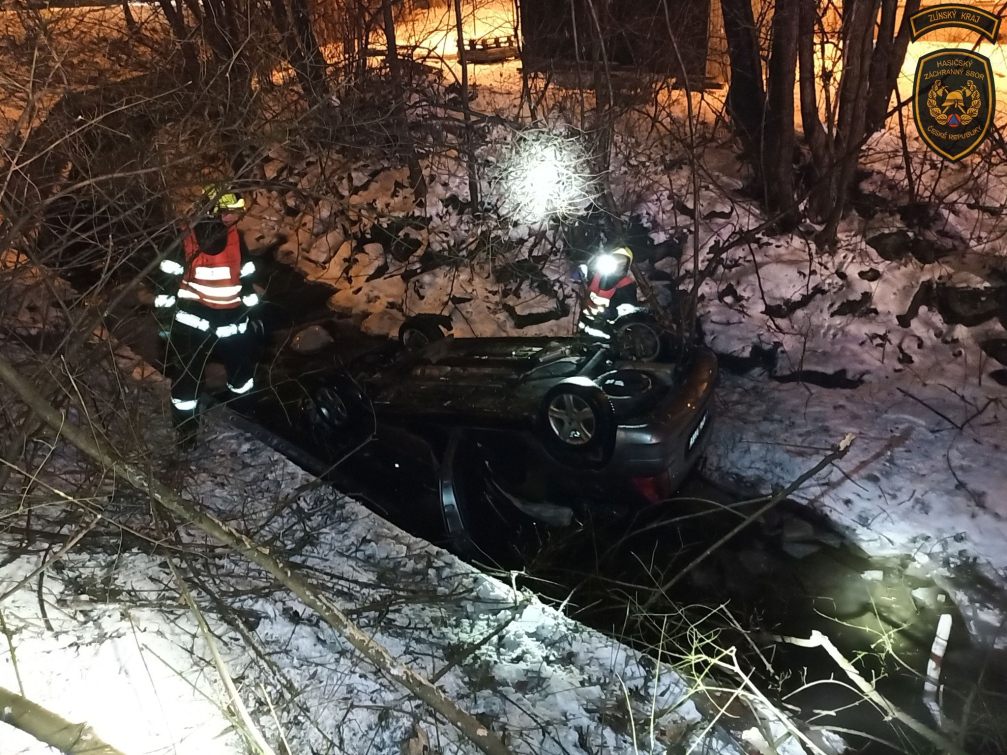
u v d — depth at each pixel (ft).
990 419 17.26
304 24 24.63
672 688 10.03
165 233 12.79
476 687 9.93
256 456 14.99
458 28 23.58
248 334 16.97
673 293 22.40
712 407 16.01
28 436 11.43
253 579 11.63
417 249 25.93
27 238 12.15
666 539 14.71
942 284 20.29
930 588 13.30
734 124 23.91
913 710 11.12
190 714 9.07
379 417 15.40
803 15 20.63
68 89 13.71
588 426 13.56
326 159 26.13
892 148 23.43
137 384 15.99
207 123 15.47
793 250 21.93
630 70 24.77
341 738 9.12
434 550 12.51
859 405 18.26
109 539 11.88
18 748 8.03
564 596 13.52
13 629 9.52
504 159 25.44
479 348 16.81
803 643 9.58
